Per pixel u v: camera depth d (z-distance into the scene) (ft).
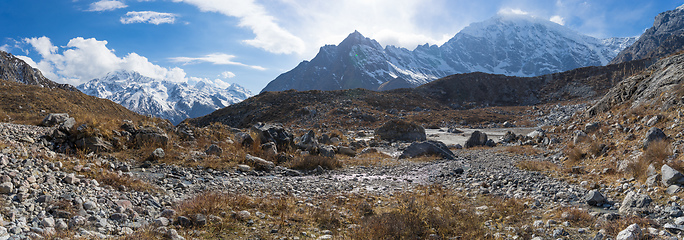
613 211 28.73
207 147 61.52
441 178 53.16
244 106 367.45
